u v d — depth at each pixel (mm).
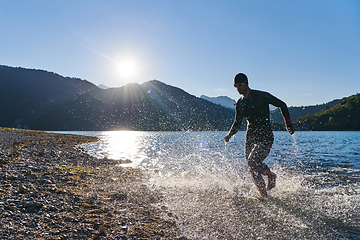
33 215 2326
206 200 3090
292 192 3420
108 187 3721
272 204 2893
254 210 2701
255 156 3332
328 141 25266
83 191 3330
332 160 8430
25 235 1890
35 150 9836
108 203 2848
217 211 2676
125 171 5793
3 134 20469
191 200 3084
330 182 4105
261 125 3414
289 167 6320
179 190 3602
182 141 25438
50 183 3699
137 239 1955
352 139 30469
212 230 2188
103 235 1983
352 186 3770
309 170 5629
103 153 12273
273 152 11672
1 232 1896
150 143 22391
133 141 27078
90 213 2479
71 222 2213
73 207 2625
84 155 10273
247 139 3549
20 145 11688
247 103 3482
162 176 4840
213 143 19781
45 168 5160
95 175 4844
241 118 3744
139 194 3332
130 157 10312
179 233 2113
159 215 2537
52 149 11289
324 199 3051
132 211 2613
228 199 3123
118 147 17109
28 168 5035
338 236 2021
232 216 2521
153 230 2145
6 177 3818
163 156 10586
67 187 3525
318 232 2111
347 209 2670
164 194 3363
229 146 16062
